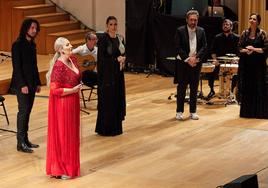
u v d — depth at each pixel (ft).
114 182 23.41
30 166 25.50
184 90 33.60
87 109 36.83
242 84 34.09
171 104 38.19
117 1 52.65
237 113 35.55
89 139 29.76
